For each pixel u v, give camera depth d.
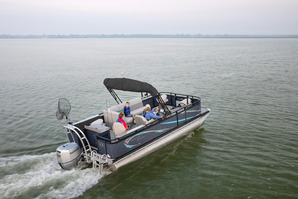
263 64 36.88
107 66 40.53
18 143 10.74
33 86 24.39
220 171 8.16
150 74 30.75
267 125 12.08
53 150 9.93
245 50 75.56
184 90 20.80
